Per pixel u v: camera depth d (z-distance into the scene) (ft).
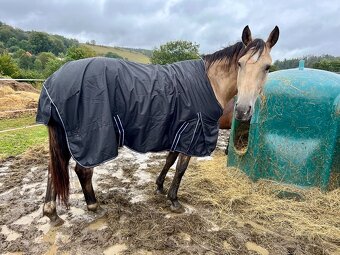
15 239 7.75
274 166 10.96
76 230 8.21
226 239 8.21
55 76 7.60
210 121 8.61
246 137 14.70
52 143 7.70
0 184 11.09
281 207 10.06
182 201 10.35
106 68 7.68
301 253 7.75
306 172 10.55
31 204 9.54
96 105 7.40
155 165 13.73
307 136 10.50
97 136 7.46
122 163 13.88
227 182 11.73
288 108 10.53
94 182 11.61
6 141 16.78
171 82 8.14
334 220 9.33
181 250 7.60
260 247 7.98
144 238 8.01
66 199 8.05
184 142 8.45
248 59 7.92
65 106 7.29
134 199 10.32
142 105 7.77
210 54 9.20
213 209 9.86
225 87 9.17
